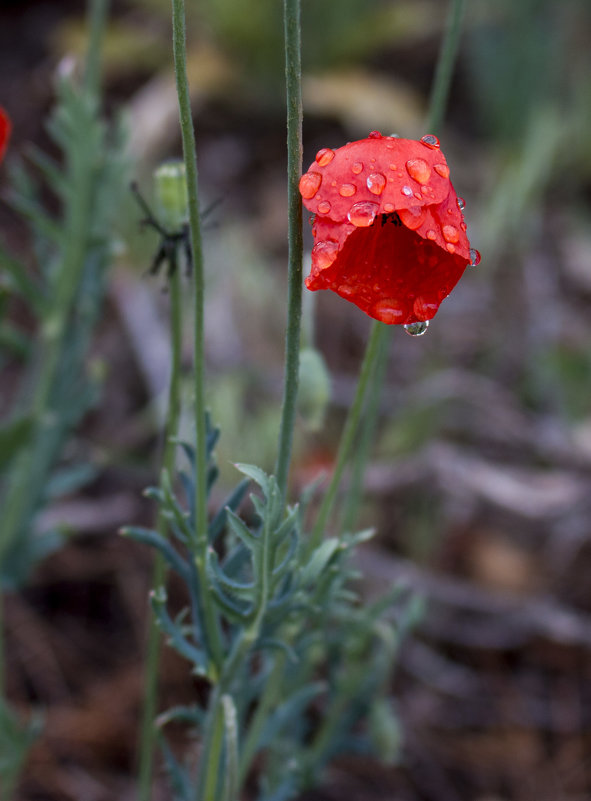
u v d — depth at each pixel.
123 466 0.84
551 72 1.34
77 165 0.56
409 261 0.39
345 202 0.38
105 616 0.76
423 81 1.51
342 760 0.68
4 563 0.59
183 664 0.70
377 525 0.80
